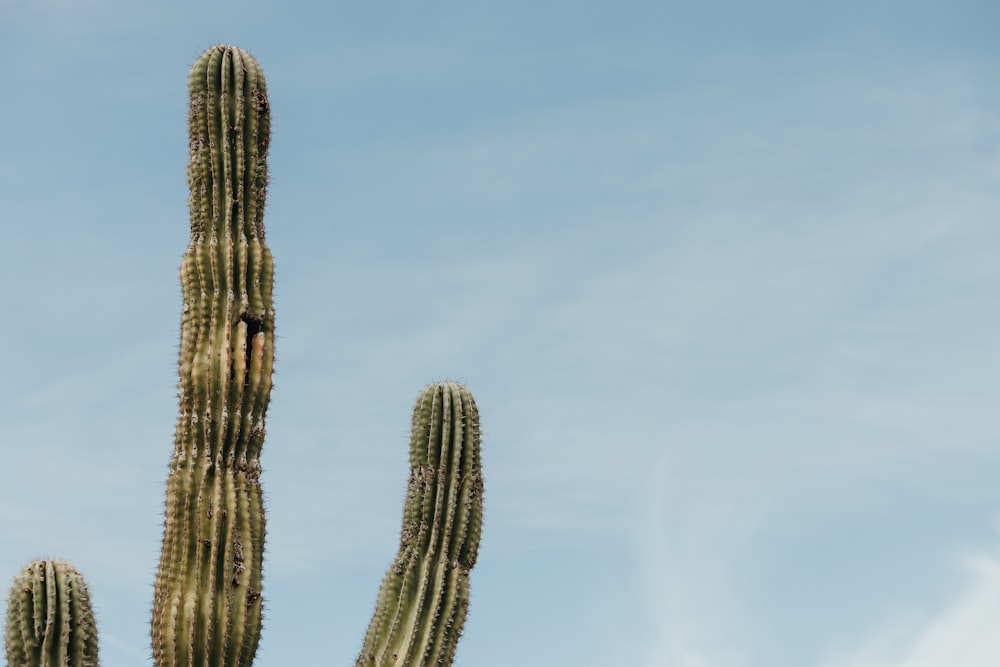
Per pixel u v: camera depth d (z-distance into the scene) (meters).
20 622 12.03
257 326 13.75
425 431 14.23
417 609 13.63
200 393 13.30
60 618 12.07
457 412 14.27
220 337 13.52
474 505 14.13
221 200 14.09
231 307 13.66
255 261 13.91
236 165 14.13
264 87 14.59
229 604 12.68
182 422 13.27
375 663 13.46
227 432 13.26
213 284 13.72
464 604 13.85
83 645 12.10
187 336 13.56
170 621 12.52
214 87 14.35
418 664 13.50
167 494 13.05
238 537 12.91
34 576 12.20
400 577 13.80
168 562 12.78
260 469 13.38
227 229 13.93
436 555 13.89
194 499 12.92
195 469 13.07
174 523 12.88
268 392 13.59
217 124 14.25
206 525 12.84
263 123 14.50
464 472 14.17
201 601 12.62
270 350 13.70
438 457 14.16
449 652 13.69
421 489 14.07
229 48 14.61
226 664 12.57
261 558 13.04
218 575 12.72
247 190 14.19
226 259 13.81
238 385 13.36
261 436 13.45
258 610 12.86
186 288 13.73
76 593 12.20
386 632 13.58
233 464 13.20
